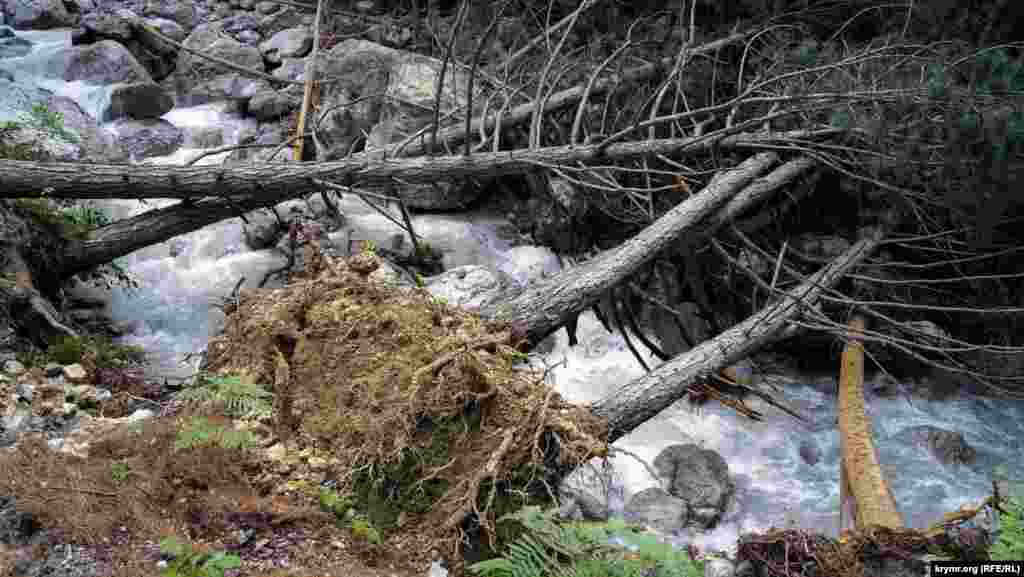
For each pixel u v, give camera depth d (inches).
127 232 312.8
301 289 244.1
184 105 465.1
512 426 202.5
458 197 399.9
